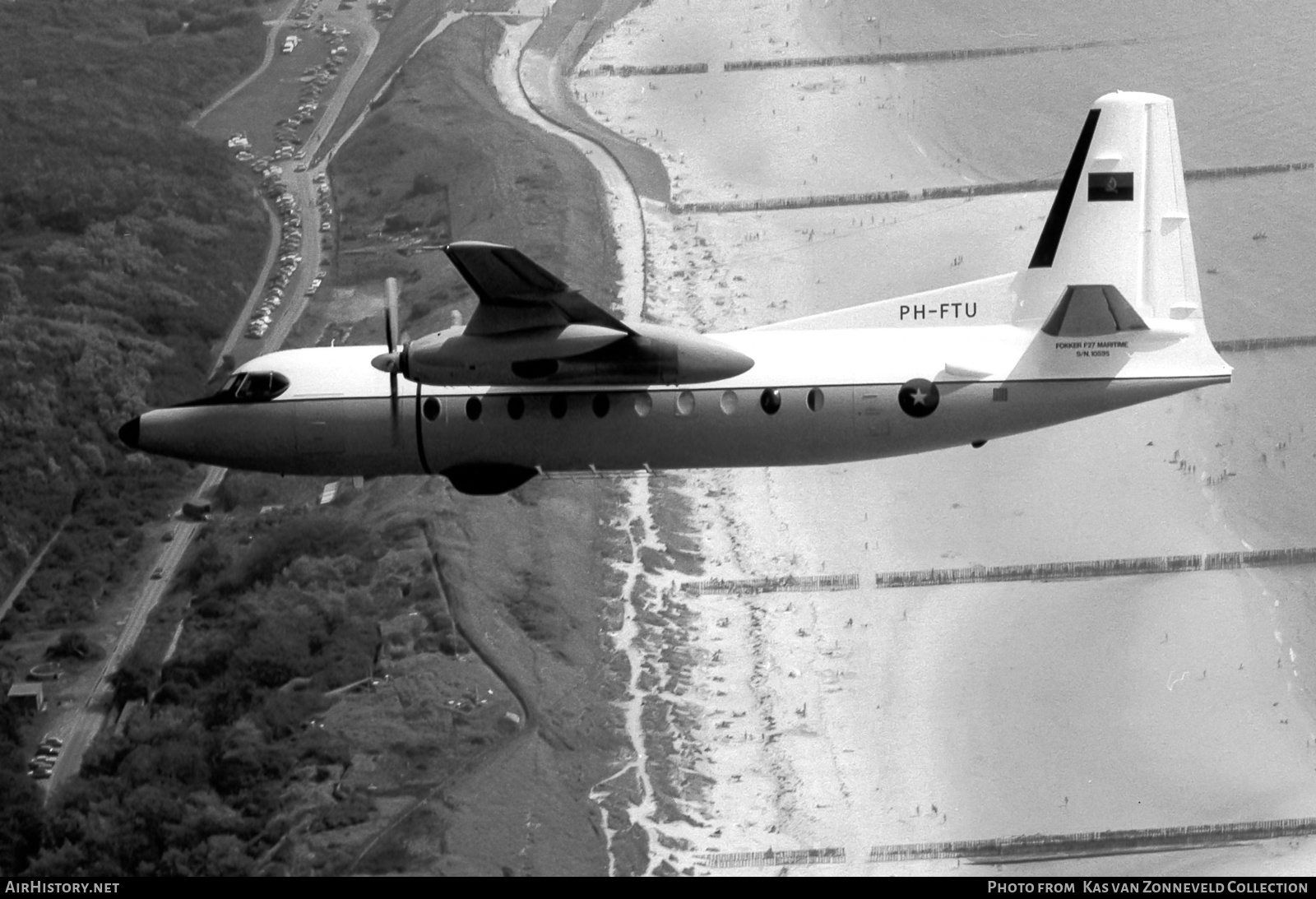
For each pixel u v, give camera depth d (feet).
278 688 504.02
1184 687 491.31
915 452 344.08
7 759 496.23
